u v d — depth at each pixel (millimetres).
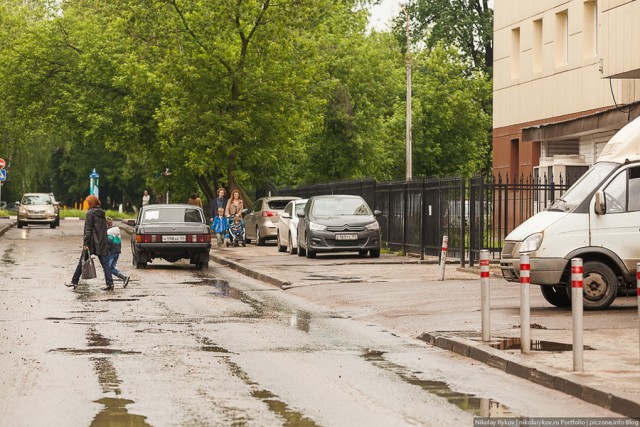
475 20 127625
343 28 105375
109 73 85812
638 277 19500
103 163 160250
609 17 45812
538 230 29859
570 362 19734
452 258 50625
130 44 76750
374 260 53031
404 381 18922
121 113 84188
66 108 87062
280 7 72312
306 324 28234
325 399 17062
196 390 17875
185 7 72938
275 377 19297
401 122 116875
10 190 163125
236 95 73438
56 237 82938
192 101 72938
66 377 19250
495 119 70375
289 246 60812
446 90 120812
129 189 163875
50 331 26344
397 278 41344
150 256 50344
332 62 101125
